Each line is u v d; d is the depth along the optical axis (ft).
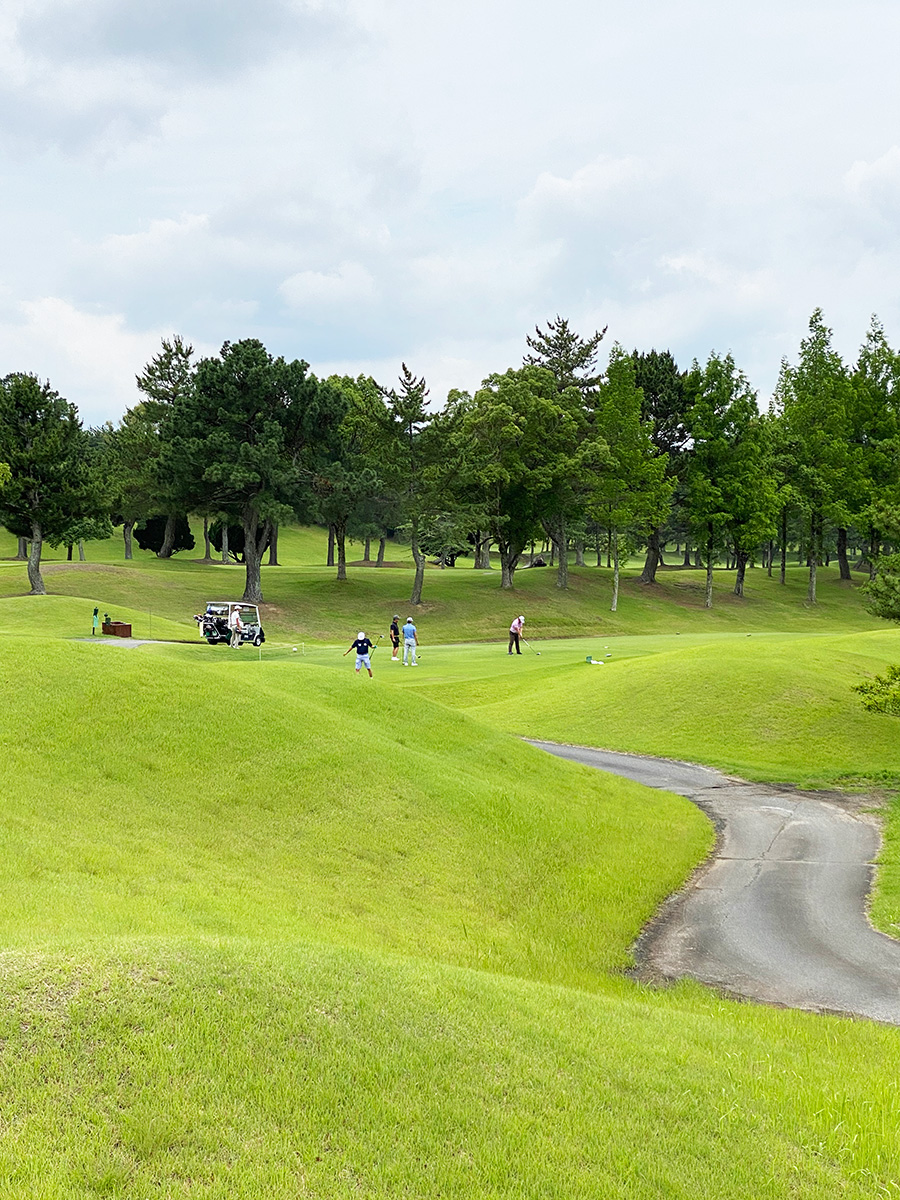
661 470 257.55
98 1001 24.32
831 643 148.97
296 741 62.64
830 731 102.94
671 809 76.38
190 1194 18.92
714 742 102.58
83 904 34.30
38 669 62.23
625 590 292.40
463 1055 26.22
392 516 252.21
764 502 273.75
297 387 232.53
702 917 52.75
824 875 60.95
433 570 321.32
